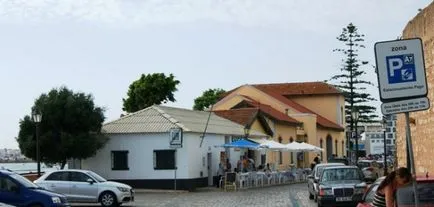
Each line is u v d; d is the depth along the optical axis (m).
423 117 21.50
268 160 60.19
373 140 85.69
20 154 48.91
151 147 42.44
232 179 42.19
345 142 86.19
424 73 9.41
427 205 12.10
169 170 41.91
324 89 83.19
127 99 71.75
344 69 69.62
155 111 44.53
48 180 29.73
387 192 12.02
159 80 70.75
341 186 26.92
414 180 9.55
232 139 50.69
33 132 42.50
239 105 64.88
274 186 46.56
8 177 22.00
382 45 9.55
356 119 48.25
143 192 40.16
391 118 39.56
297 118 71.69
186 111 49.78
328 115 82.88
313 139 71.56
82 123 42.50
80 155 42.16
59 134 42.38
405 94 9.45
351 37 69.19
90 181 29.84
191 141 42.41
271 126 62.22
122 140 43.06
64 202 22.66
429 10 20.25
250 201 32.22
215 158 46.94
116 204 29.75
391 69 9.49
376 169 45.16
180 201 32.72
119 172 42.91
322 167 31.06
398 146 26.89
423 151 21.58
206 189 42.44
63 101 42.53
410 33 22.97
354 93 69.56
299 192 38.81
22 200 21.78
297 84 85.56
